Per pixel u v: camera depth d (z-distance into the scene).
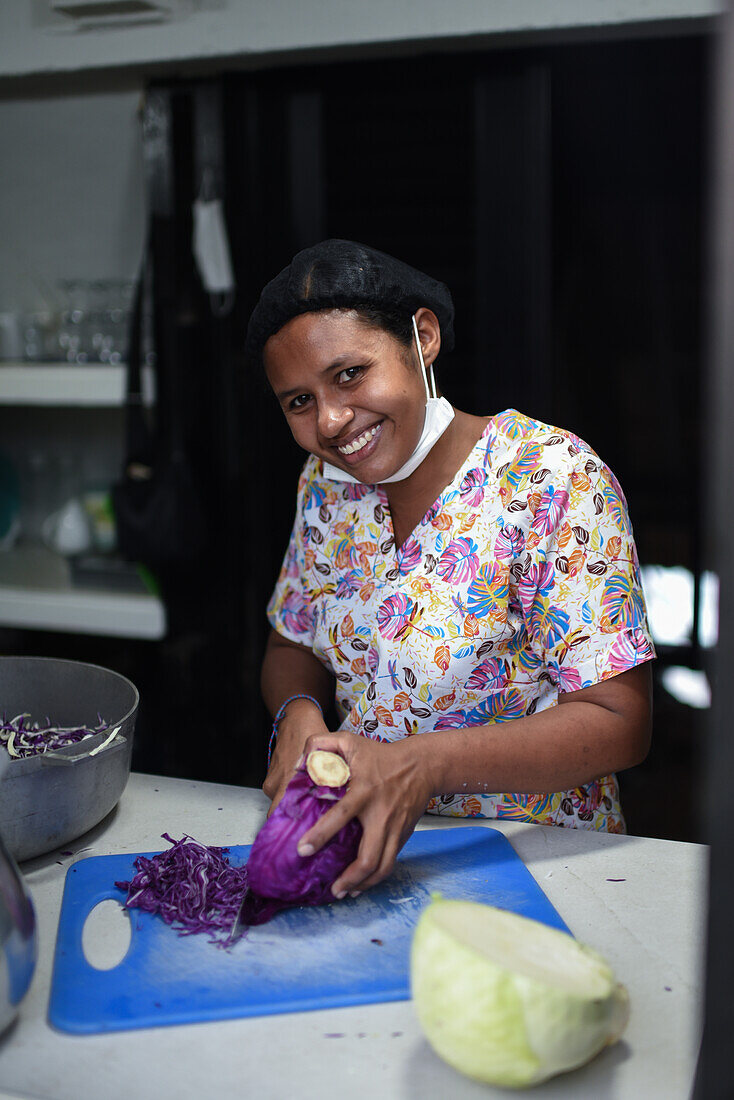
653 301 3.60
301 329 1.05
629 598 1.14
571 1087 0.71
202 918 0.91
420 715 1.25
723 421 0.45
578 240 3.58
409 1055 0.75
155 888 0.96
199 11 2.56
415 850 1.05
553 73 2.97
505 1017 0.67
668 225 3.52
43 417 3.28
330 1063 0.74
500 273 2.61
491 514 1.18
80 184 3.11
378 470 1.12
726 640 0.47
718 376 0.45
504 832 1.11
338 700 1.38
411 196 2.63
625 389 3.66
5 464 3.23
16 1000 0.76
